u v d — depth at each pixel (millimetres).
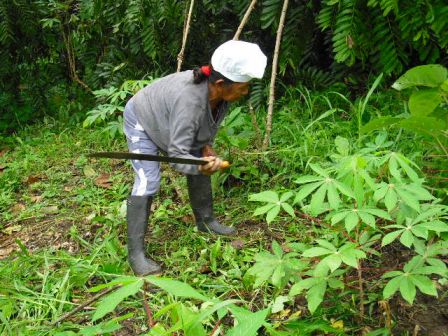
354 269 2785
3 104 6484
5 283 2990
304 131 3910
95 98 6168
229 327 2576
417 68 2680
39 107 6504
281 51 4848
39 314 2740
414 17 3977
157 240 3430
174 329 1717
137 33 5617
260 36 5371
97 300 2811
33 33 6230
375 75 4949
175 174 4180
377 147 3045
